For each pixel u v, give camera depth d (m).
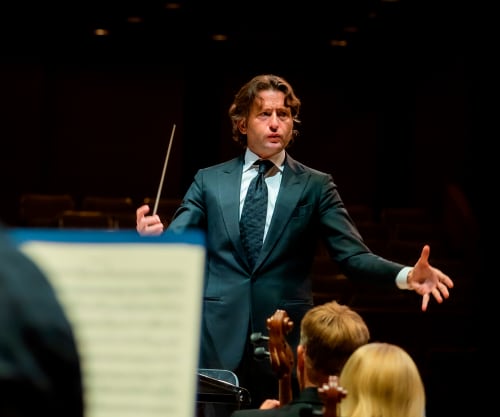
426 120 26.81
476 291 19.84
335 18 26.50
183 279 2.55
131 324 2.56
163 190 27.98
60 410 2.30
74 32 27.23
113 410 2.54
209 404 7.57
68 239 2.60
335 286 19.36
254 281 8.45
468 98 23.92
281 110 8.63
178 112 28.19
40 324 2.28
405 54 27.45
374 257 8.25
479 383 16.31
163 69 28.19
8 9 26.00
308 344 6.43
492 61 22.86
